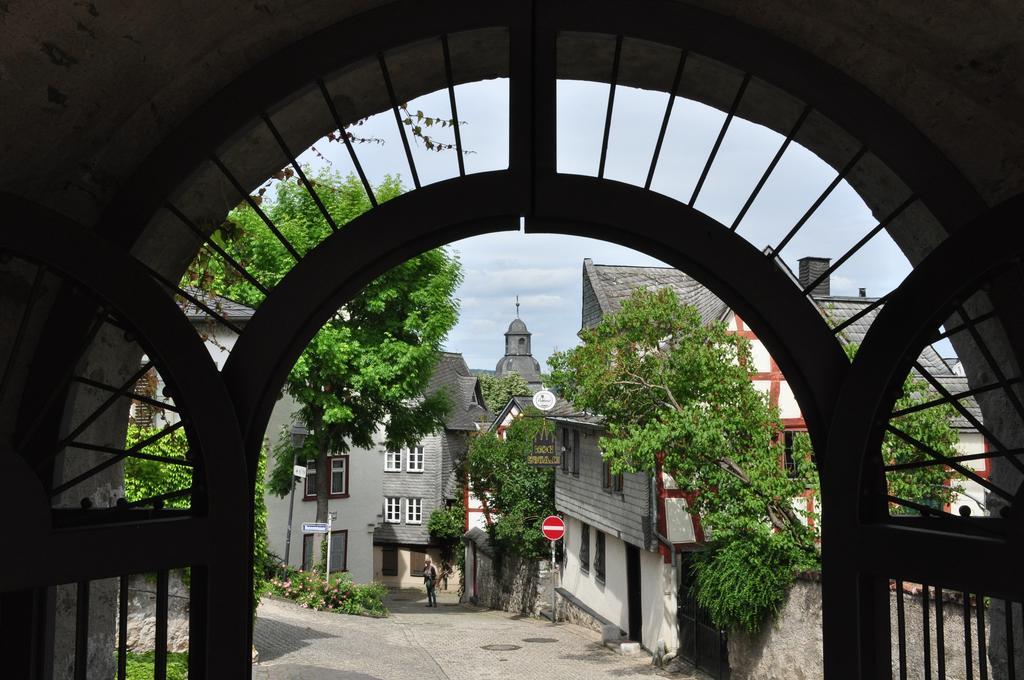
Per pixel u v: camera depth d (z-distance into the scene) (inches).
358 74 113.9
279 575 776.3
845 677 100.2
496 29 107.4
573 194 106.5
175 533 93.4
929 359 621.3
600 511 706.8
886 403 100.6
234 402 102.6
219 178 118.0
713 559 421.7
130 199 105.2
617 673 535.8
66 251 89.4
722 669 469.4
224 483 97.5
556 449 813.2
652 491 586.2
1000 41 96.9
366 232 105.3
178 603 351.9
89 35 88.4
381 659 527.5
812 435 109.3
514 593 958.4
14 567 82.4
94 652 120.1
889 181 117.1
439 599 1241.4
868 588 101.0
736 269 107.9
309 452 814.5
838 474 102.6
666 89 122.0
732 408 413.7
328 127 124.1
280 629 586.9
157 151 105.3
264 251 722.2
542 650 628.1
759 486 388.2
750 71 106.9
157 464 315.0
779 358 109.7
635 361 462.0
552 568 869.8
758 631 409.7
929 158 107.8
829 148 119.5
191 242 125.8
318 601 741.3
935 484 350.6
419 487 1487.5
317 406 818.8
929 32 99.6
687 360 430.9
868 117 107.6
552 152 106.6
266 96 104.7
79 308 102.0
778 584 384.5
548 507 892.0
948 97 106.7
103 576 87.8
